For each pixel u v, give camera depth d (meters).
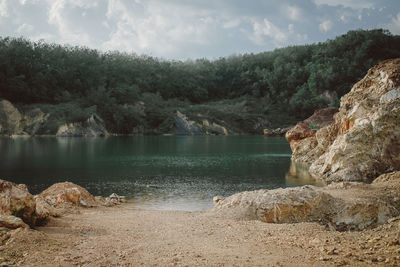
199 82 170.38
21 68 109.50
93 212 13.60
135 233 9.27
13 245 7.39
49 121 98.62
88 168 32.59
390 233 7.94
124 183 24.67
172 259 6.72
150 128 124.31
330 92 145.00
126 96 129.75
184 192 21.25
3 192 9.48
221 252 7.18
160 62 177.25
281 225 10.02
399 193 12.98
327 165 26.83
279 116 144.50
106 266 6.41
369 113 26.53
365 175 23.88
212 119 127.94
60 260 6.68
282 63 174.88
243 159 40.94
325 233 8.81
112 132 114.50
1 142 68.31
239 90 176.62
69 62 128.12
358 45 159.12
